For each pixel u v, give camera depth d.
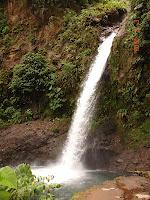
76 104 13.72
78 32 15.55
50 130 13.40
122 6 16.47
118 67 12.48
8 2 18.72
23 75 15.31
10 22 18.31
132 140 11.14
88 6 17.03
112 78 12.53
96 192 7.92
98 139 11.60
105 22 15.45
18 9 18.25
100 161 11.23
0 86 16.19
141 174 9.71
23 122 14.85
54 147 12.57
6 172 2.93
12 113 15.38
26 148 12.84
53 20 16.67
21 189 4.05
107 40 14.10
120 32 13.02
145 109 11.52
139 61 11.80
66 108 14.14
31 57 15.55
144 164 10.27
